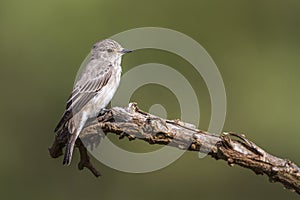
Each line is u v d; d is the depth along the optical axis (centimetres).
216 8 1852
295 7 1931
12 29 1819
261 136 1811
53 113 1795
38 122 1802
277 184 1716
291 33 1897
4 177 1767
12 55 1814
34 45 1809
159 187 1741
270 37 1888
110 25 1805
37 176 1766
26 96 1806
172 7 1825
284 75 1855
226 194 1747
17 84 1814
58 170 1745
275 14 1892
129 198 1716
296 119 1814
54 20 1806
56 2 1806
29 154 1789
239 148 870
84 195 1719
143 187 1717
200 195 1748
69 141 937
